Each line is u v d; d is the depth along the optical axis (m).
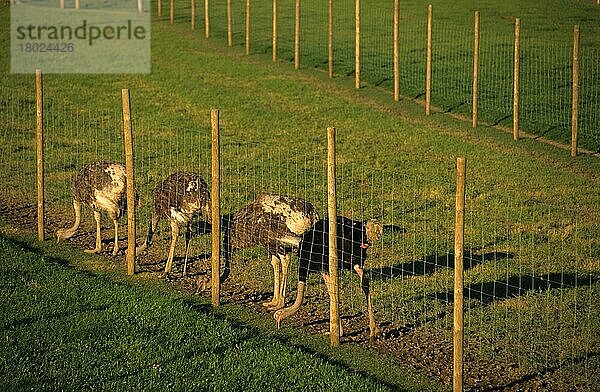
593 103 32.78
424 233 19.67
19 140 27.88
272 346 13.47
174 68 38.78
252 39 44.44
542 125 30.45
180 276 17.25
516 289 16.25
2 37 44.41
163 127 29.80
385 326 14.73
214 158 15.44
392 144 28.34
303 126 30.41
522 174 25.12
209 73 38.06
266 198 15.59
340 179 24.14
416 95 34.75
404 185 23.67
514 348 13.76
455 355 12.11
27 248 18.66
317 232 14.40
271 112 32.22
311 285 16.67
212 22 48.53
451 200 22.33
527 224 20.42
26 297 15.12
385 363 13.30
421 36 43.81
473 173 25.12
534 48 41.19
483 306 15.41
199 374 12.39
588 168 26.08
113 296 15.38
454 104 33.34
